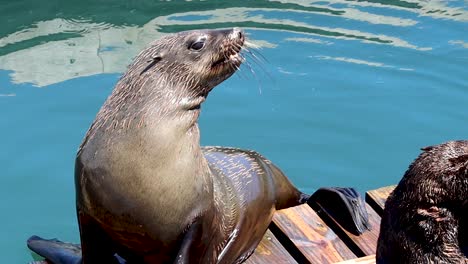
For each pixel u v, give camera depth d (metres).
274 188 9.34
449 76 13.00
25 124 11.84
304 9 14.78
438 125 12.02
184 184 7.43
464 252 6.86
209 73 7.72
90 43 13.71
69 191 10.82
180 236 7.62
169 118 7.41
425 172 6.77
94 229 7.63
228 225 8.40
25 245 10.02
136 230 7.47
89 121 11.94
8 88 12.55
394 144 11.70
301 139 11.79
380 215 9.30
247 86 12.75
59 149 11.43
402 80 12.93
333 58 13.41
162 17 14.51
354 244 8.82
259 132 11.86
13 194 10.72
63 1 14.96
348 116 12.20
